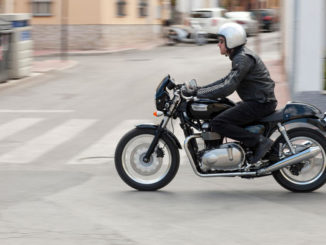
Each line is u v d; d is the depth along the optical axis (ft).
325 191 22.99
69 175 25.94
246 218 19.44
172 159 22.93
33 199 21.81
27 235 17.66
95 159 29.22
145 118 39.96
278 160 22.39
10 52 58.29
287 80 53.16
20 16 58.65
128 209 20.54
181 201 21.62
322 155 22.49
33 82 57.47
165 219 19.35
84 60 79.25
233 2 141.79
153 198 22.04
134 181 23.12
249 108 22.15
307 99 38.32
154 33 121.08
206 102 22.39
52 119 39.83
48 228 18.34
